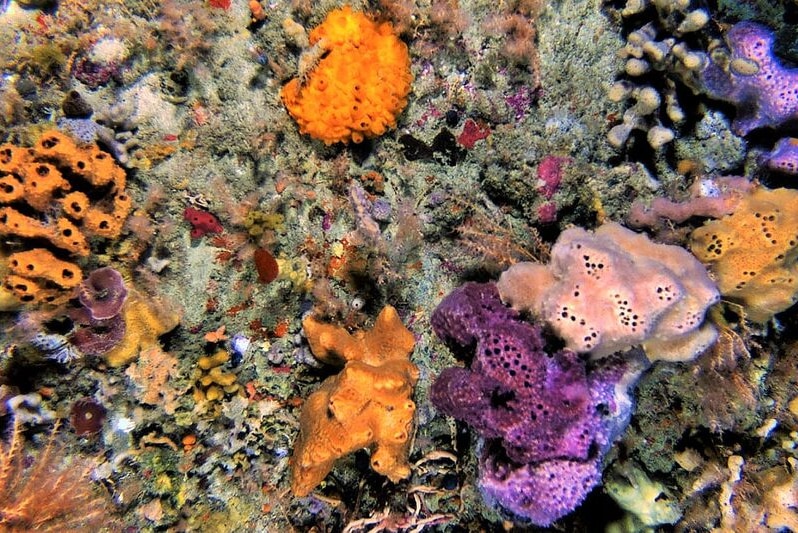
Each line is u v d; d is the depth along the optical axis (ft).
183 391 1.94
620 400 1.68
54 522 1.76
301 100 1.72
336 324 1.99
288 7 1.74
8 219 1.55
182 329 1.92
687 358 1.65
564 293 1.57
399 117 1.81
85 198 1.63
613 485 1.93
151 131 1.78
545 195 1.83
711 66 1.62
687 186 1.77
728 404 1.84
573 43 1.73
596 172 1.80
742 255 1.66
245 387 2.00
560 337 1.62
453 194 1.89
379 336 1.80
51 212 1.63
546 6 1.70
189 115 1.79
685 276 1.58
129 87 1.77
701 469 1.91
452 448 1.99
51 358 1.79
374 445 1.71
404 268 1.97
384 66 1.69
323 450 1.62
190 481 1.98
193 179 1.83
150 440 1.93
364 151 1.86
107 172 1.67
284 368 2.01
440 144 1.84
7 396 1.78
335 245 1.94
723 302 1.78
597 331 1.55
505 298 1.70
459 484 2.02
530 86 1.76
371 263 1.94
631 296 1.53
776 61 1.60
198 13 1.71
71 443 1.87
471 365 1.70
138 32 1.72
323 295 1.96
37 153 1.60
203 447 1.98
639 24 1.70
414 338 1.86
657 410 1.90
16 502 1.71
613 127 1.76
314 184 1.90
